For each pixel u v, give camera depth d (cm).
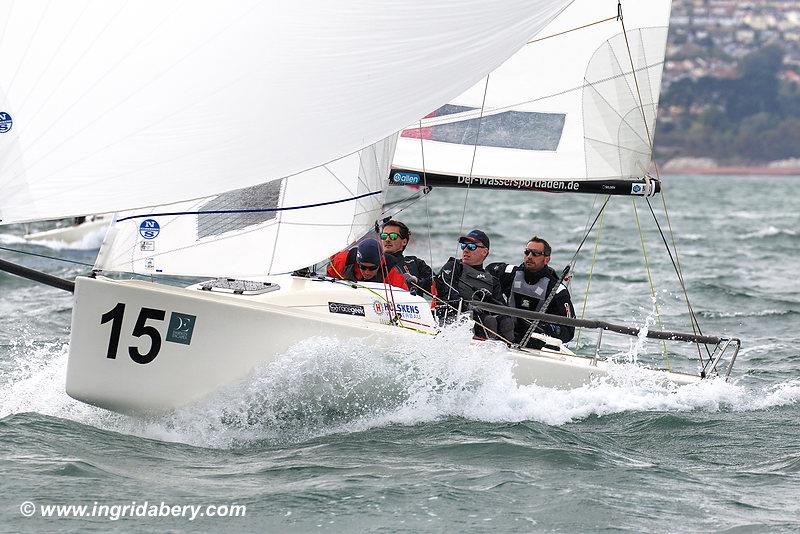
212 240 2361
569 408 2455
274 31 2112
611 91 2980
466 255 2727
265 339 2261
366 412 2342
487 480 1938
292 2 2130
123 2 2027
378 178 2494
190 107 2053
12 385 2484
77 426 2208
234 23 2086
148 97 2033
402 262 2714
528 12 2303
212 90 2067
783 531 1745
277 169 2095
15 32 1991
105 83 2014
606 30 2961
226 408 2248
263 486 1884
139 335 2205
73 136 1997
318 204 2428
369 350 2317
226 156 2064
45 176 1991
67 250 6275
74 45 2005
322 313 2388
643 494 1908
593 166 3006
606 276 5456
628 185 3020
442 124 2967
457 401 2389
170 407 2223
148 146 2028
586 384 2527
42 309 3881
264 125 2088
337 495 1839
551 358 2545
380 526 1716
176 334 2214
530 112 2978
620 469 2048
